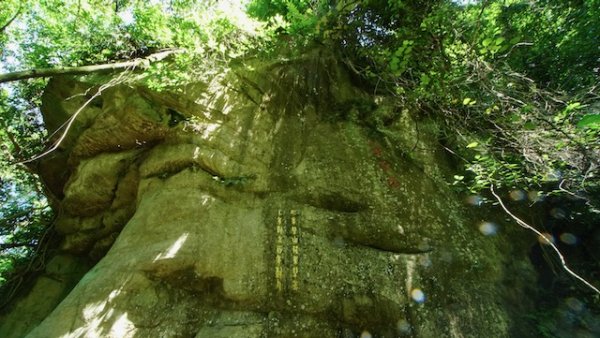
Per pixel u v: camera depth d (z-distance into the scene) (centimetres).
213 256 554
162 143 682
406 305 550
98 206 766
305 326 514
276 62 778
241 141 680
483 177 634
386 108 797
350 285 557
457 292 579
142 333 473
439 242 632
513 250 687
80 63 748
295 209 628
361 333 523
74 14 717
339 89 816
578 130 500
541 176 589
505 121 559
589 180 593
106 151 734
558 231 791
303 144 718
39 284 791
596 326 624
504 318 572
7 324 725
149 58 662
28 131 923
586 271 736
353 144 732
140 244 559
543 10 806
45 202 1101
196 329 501
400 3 644
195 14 666
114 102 670
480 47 573
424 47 612
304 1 755
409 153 744
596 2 751
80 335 448
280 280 547
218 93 695
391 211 652
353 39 785
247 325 504
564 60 804
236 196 630
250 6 814
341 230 614
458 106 645
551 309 632
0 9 699
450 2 668
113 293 493
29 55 776
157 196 618
